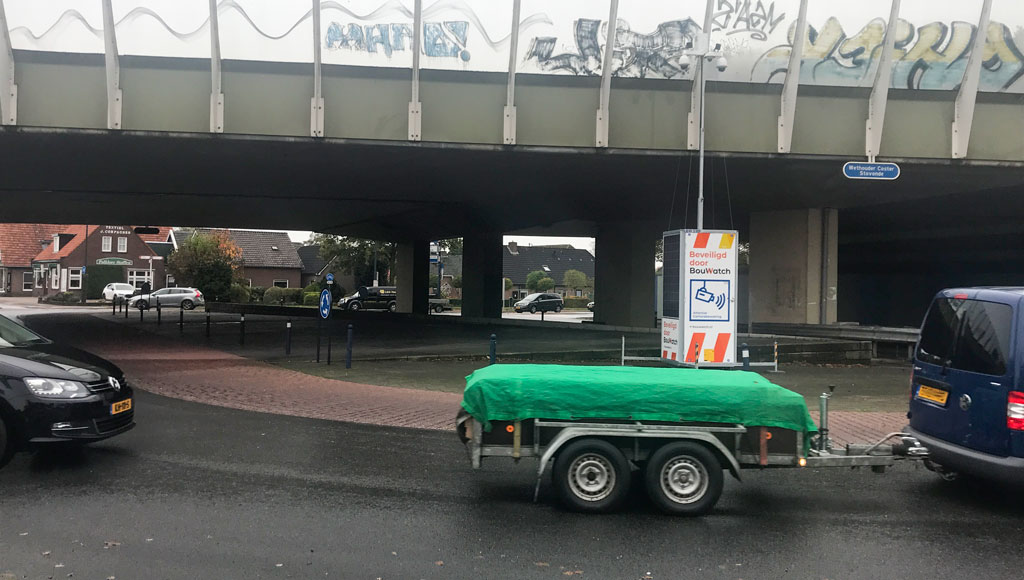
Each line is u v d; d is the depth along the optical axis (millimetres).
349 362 15719
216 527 5332
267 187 24641
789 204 22781
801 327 22109
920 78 16484
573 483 5828
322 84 15773
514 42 15758
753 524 5648
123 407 7254
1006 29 16141
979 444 5992
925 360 6848
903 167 17375
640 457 5895
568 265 93938
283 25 15375
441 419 10023
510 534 5293
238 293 56250
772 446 5840
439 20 15695
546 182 22266
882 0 16047
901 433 6645
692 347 14969
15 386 6570
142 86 15344
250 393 12078
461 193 25719
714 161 17516
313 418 9969
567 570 4621
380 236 43125
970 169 17562
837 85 16516
